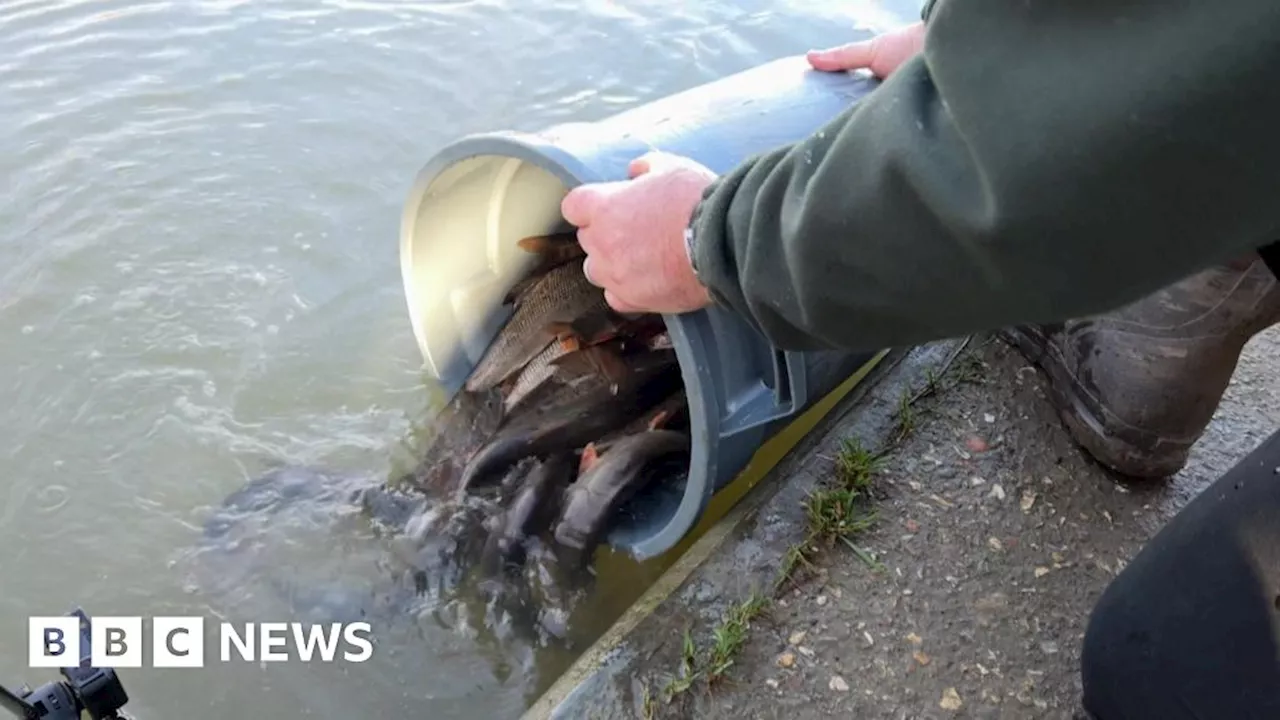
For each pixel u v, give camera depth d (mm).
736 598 2312
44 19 4672
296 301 3482
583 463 2771
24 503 2846
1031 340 2820
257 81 4387
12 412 3078
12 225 3654
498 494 2836
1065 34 989
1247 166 947
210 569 2705
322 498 2883
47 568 2691
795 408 2338
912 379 2840
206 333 3354
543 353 2947
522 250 3080
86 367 3215
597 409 2889
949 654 2223
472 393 3035
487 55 4586
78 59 4445
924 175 1109
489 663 2512
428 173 2566
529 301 3006
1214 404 2482
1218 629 1617
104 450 3004
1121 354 2469
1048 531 2492
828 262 1285
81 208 3740
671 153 2297
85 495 2879
